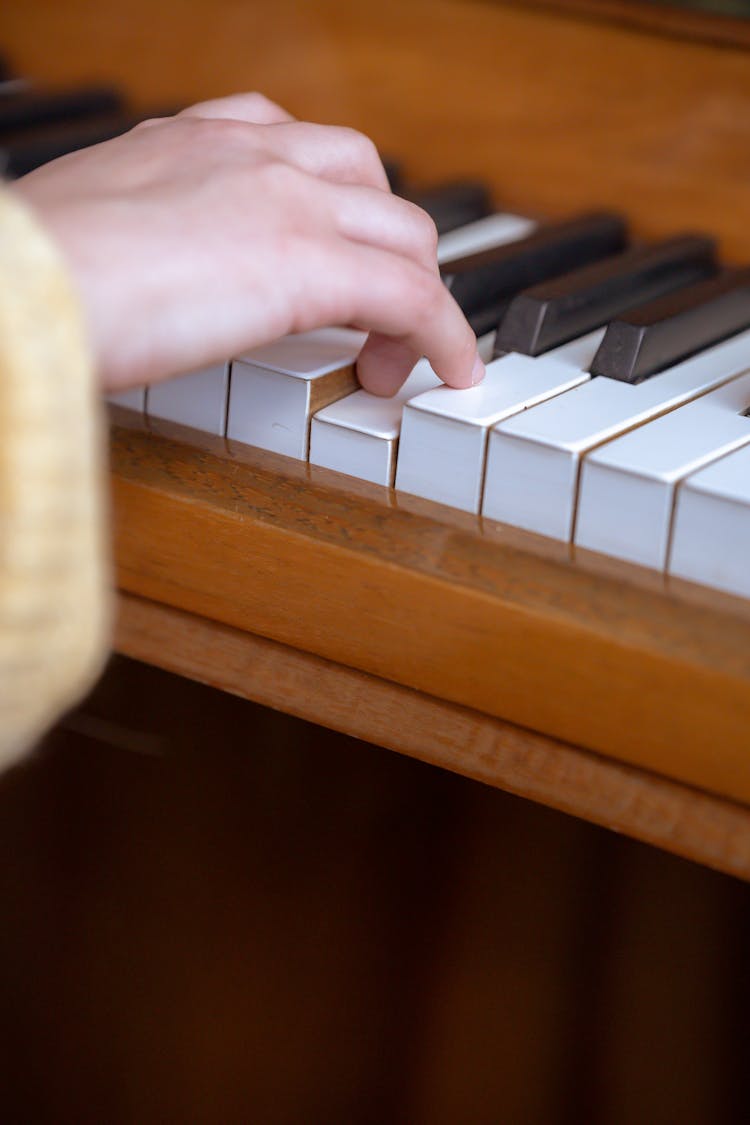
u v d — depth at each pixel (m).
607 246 0.80
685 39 0.80
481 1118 0.76
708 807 0.61
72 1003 0.89
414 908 0.75
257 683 0.67
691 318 0.71
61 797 0.84
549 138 0.83
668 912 0.69
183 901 0.82
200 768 0.79
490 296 0.75
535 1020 0.74
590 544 0.64
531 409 0.66
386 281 0.64
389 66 0.86
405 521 0.65
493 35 0.84
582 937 0.71
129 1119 0.89
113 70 0.92
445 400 0.66
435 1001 0.76
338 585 0.64
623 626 0.61
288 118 0.72
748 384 0.69
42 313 0.55
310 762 0.76
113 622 0.69
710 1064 0.70
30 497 0.55
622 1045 0.72
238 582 0.66
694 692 0.60
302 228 0.63
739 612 0.61
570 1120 0.74
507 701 0.62
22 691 0.56
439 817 0.73
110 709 0.81
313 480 0.67
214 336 0.61
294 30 0.88
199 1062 0.85
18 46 0.94
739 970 0.69
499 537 0.64
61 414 0.55
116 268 0.60
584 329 0.73
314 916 0.78
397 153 0.87
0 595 0.55
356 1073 0.79
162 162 0.64
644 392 0.68
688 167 0.81
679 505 0.62
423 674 0.64
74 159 0.65
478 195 0.83
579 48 0.82
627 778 0.61
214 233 0.62
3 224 0.55
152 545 0.67
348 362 0.68
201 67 0.90
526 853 0.72
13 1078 0.93
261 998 0.81
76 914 0.86
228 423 0.69
